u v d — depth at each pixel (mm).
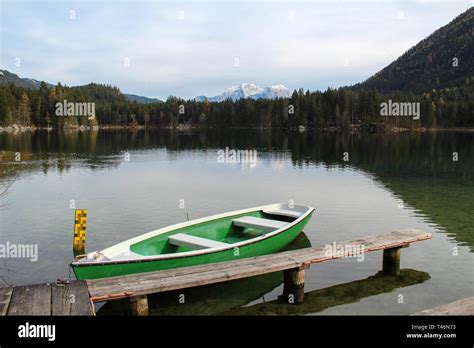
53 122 134625
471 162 48938
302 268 12703
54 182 33562
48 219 21734
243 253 14273
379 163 48062
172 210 24047
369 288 13461
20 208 24109
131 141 89625
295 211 19438
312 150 66375
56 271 14750
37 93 136750
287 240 16719
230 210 24172
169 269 12289
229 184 33250
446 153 60531
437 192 29969
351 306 12227
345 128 135125
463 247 17516
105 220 21656
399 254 14773
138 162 48875
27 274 14445
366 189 31125
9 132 111625
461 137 103312
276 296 12984
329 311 11945
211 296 12922
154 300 12570
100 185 32375
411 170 41938
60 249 17094
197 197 27859
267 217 19594
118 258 12430
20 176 36531
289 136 110375
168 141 90750
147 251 14242
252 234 18141
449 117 143500
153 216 22609
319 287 13562
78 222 17219
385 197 27984
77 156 55344
